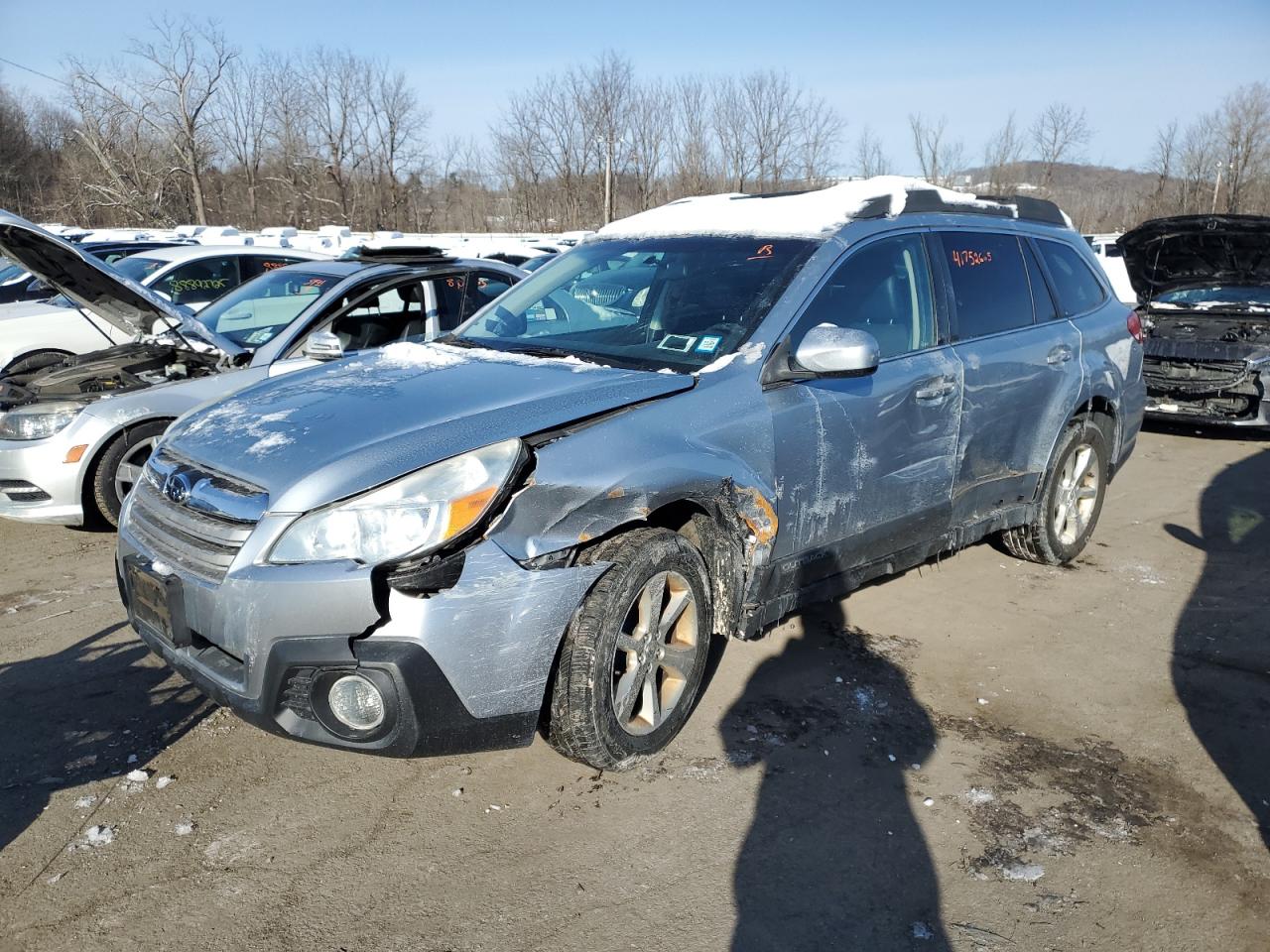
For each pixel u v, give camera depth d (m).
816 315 3.66
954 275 4.33
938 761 3.31
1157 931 2.53
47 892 2.59
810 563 3.67
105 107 30.92
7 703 3.59
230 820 2.92
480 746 2.79
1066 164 36.12
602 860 2.77
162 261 9.22
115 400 5.37
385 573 2.62
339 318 6.13
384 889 2.64
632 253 4.19
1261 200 36.50
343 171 33.84
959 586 4.93
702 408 3.25
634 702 3.10
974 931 2.52
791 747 3.37
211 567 2.77
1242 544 5.65
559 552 2.83
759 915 2.55
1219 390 8.19
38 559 5.21
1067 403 4.84
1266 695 3.82
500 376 3.34
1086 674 3.98
